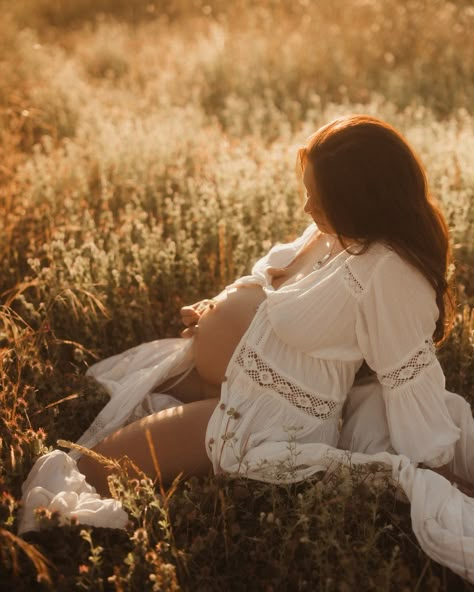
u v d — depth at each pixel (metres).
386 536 2.18
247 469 2.20
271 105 6.13
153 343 2.98
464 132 4.75
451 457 2.24
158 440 2.34
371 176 2.03
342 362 2.28
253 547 2.14
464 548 1.96
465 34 7.75
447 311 2.33
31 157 5.07
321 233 2.46
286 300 2.22
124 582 1.94
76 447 2.18
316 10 8.86
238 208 3.81
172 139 4.93
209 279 3.43
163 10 10.04
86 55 7.99
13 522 2.14
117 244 3.50
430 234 2.11
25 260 3.71
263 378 2.28
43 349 3.12
